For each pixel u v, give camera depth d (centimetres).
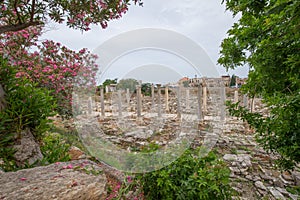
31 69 347
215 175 157
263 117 139
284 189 213
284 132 103
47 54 391
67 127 365
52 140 237
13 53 347
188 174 157
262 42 109
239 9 136
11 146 160
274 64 107
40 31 365
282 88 115
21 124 168
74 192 110
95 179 128
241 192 212
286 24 84
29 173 132
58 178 125
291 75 100
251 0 122
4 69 182
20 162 161
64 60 390
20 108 172
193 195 147
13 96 176
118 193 159
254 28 133
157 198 157
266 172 256
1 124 149
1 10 196
